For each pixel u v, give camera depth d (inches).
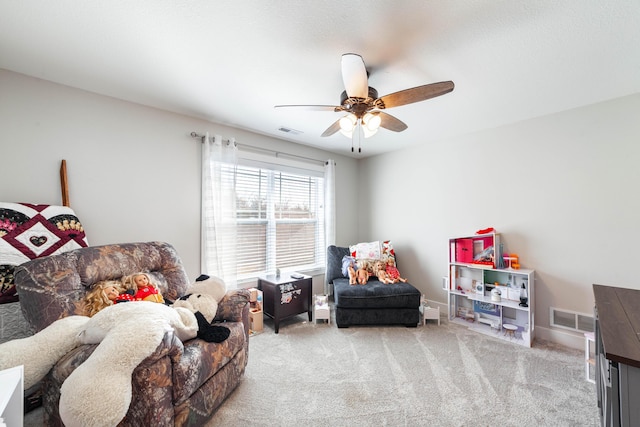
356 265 133.3
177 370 49.3
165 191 97.5
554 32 56.0
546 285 100.1
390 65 69.0
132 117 90.7
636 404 30.5
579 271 93.5
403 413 61.6
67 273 58.5
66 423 37.3
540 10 50.0
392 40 59.3
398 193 149.3
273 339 101.7
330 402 65.4
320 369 80.4
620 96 85.6
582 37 57.5
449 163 128.0
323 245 154.8
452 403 65.0
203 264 104.7
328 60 67.4
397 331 109.1
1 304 62.5
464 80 76.0
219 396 61.0
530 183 104.0
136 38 58.9
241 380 74.4
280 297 110.3
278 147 131.9
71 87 79.9
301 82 78.5
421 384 72.7
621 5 48.3
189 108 96.5
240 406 63.8
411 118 103.9
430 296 135.5
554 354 88.9
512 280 107.0
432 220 134.6
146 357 42.6
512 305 101.6
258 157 123.3
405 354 89.4
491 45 60.6
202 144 106.7
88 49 62.6
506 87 80.0
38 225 69.3
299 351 91.8
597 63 67.2
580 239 93.4
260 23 54.3
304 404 64.6
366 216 165.5
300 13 51.5
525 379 74.7
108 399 37.4
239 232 119.6
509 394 68.2
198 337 62.1
